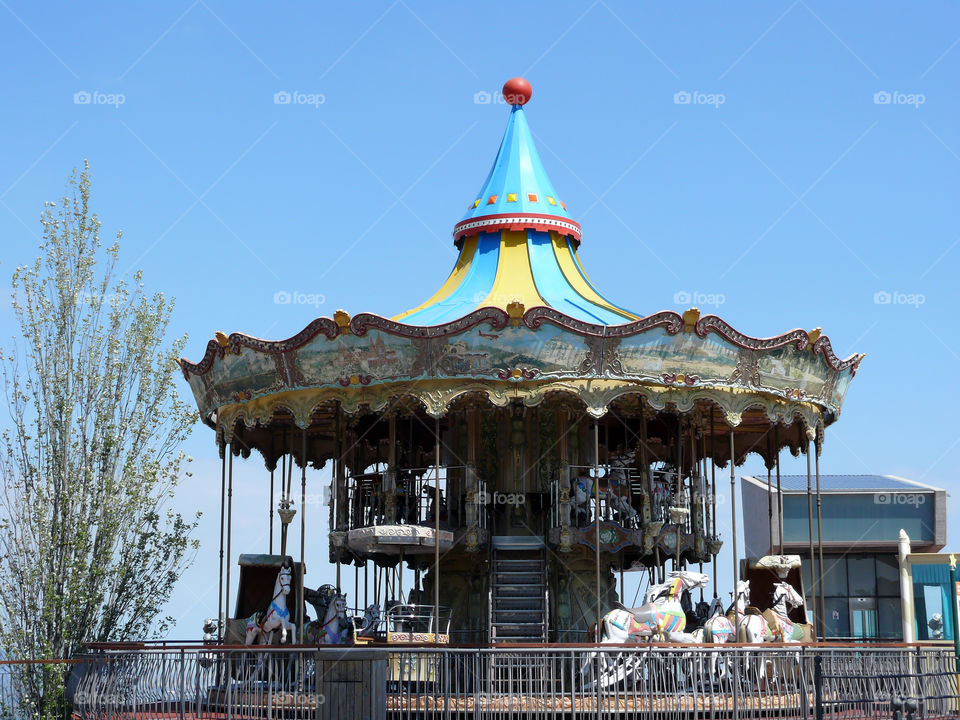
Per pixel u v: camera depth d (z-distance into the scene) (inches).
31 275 1407.5
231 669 1032.8
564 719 986.7
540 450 1242.0
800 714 1043.3
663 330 1113.4
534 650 981.8
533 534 1230.3
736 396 1157.7
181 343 1454.2
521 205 1330.0
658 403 1131.3
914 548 1768.0
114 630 1365.7
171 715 1050.1
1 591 1326.3
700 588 1151.6
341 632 1155.3
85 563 1348.4
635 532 1189.1
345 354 1133.7
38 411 1378.0
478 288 1291.8
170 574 1405.0
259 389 1184.2
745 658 1001.5
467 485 1188.5
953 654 1109.1
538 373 1109.1
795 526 1771.7
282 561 1259.8
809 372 1205.1
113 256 1441.9
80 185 1438.2
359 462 1459.2
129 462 1393.9
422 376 1117.7
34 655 1301.7
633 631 1091.3
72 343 1401.3
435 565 1140.5
